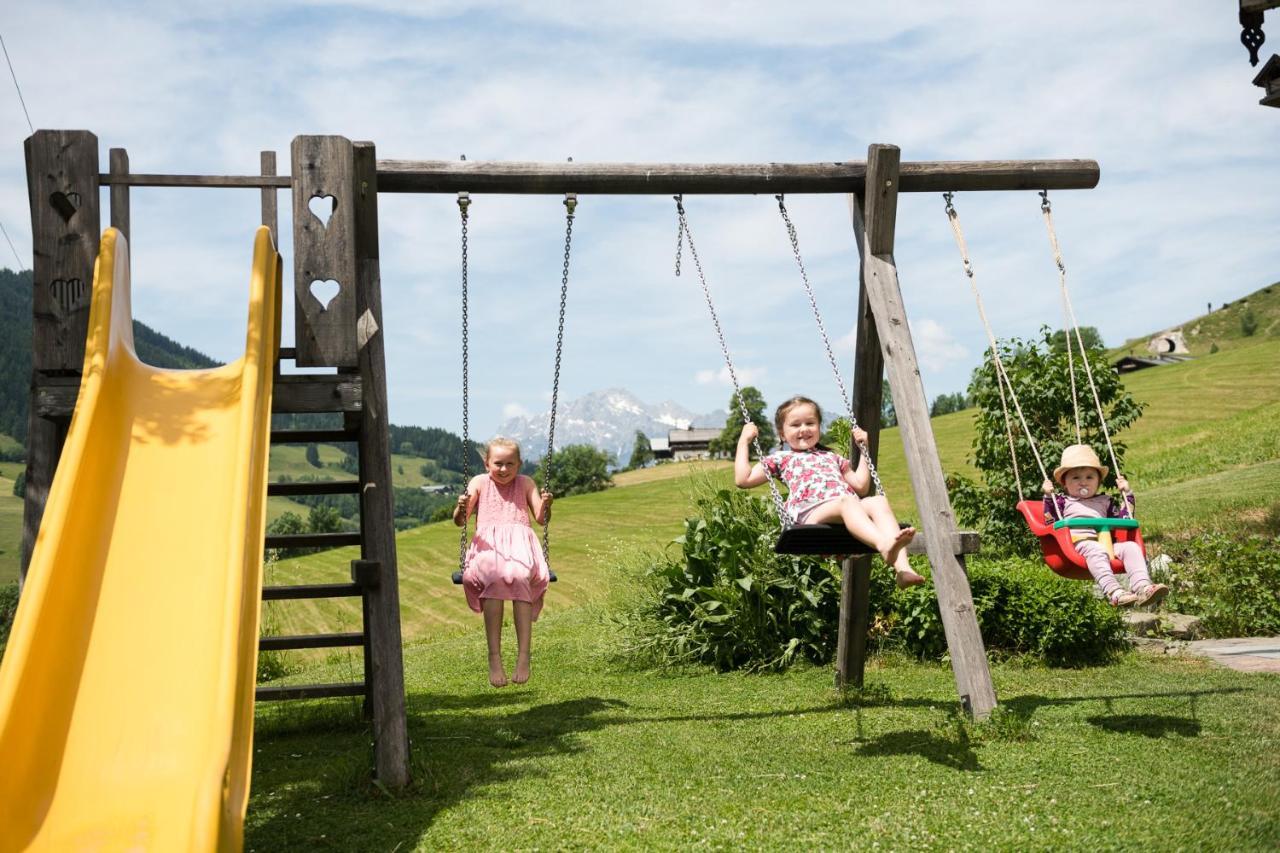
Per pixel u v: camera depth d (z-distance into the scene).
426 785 5.60
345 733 7.43
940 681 8.93
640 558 11.56
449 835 4.71
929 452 7.27
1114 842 4.26
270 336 6.15
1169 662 9.48
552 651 11.70
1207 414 52.06
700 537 10.80
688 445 161.25
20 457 191.50
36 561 4.85
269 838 4.78
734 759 6.17
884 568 10.46
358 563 5.80
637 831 4.68
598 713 7.95
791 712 7.77
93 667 4.78
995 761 5.84
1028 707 7.39
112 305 6.10
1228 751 5.77
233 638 4.48
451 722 7.78
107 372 6.08
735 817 4.89
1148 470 29.44
